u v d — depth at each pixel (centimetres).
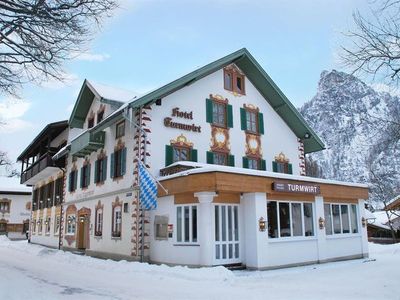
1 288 1059
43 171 3209
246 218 1673
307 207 1878
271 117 2522
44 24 1138
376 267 1683
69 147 2639
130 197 1953
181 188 1627
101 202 2294
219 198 1627
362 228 2133
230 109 2294
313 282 1299
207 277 1320
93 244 2338
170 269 1463
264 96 2519
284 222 1761
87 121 2739
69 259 2069
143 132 1905
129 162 2003
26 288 1112
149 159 1906
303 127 2578
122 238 1992
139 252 1830
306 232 1847
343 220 2061
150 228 1842
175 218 1697
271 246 1669
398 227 3897
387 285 1219
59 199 3062
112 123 2078
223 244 1612
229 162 2212
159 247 1766
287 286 1218
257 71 2398
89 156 2555
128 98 2373
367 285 1227
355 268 1666
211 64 2122
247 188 1598
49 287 1173
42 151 3428
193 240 1622
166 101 2022
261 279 1371
